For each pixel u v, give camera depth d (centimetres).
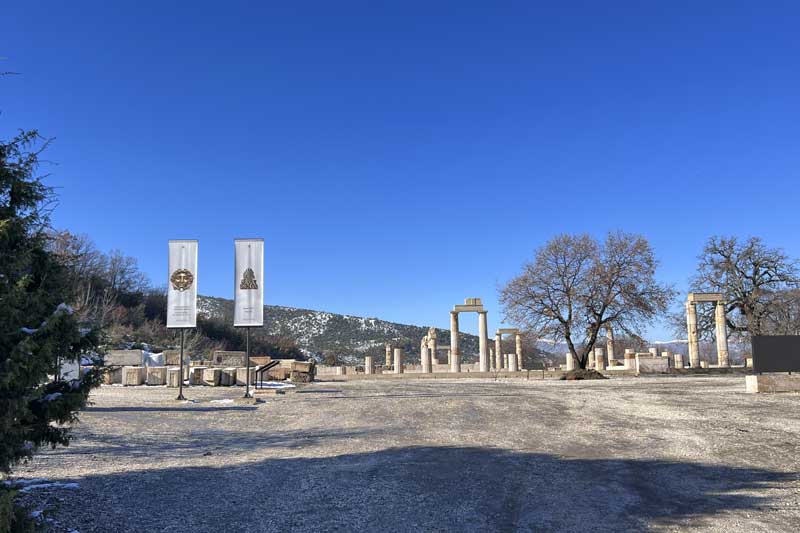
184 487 1016
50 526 746
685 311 6309
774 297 5550
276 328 15538
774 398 2484
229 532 793
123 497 930
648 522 861
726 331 5894
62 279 714
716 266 5800
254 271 2692
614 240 4950
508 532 816
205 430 1734
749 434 1605
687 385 3397
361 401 2548
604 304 4841
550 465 1227
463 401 2475
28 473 1066
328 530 812
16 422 615
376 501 955
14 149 674
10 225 636
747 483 1090
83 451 1330
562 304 4984
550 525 845
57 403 670
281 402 2553
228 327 9338
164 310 8781
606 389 3156
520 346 7569
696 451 1379
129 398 2706
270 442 1523
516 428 1722
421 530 819
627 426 1753
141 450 1375
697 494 1015
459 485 1060
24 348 588
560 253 4994
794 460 1284
